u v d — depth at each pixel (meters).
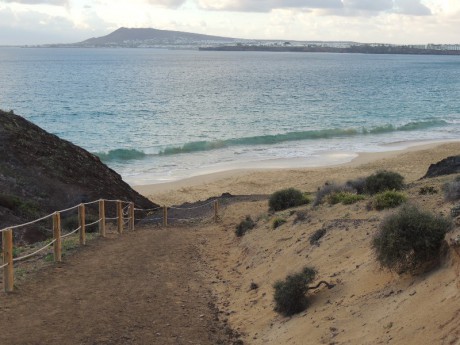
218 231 19.70
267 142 52.75
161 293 10.49
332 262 10.17
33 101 88.81
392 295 7.31
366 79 157.00
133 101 91.38
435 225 7.63
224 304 10.18
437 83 142.38
